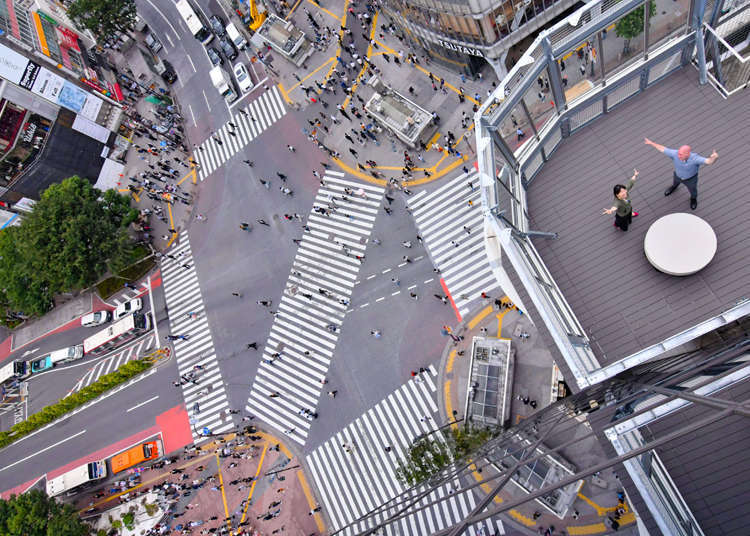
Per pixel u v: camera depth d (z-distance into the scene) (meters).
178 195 65.19
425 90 55.19
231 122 65.81
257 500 50.31
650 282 17.70
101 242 58.97
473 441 41.25
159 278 63.03
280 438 51.59
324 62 62.12
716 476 16.23
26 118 61.97
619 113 20.20
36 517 51.41
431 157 53.09
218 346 57.22
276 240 58.31
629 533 36.97
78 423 60.47
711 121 18.41
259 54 65.50
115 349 62.53
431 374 47.56
